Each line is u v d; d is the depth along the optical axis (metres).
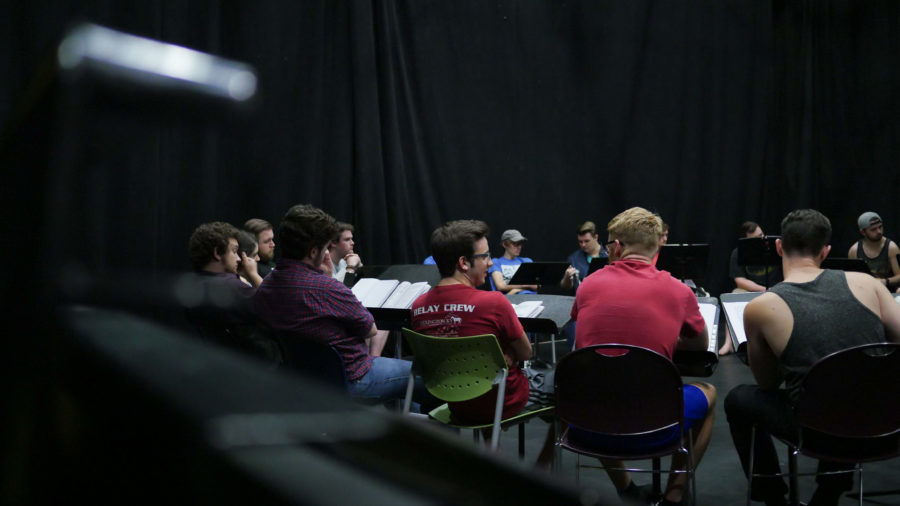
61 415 0.17
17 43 4.07
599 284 2.43
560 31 7.01
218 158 5.11
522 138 6.85
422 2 6.25
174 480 0.14
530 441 3.65
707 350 2.50
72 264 0.17
